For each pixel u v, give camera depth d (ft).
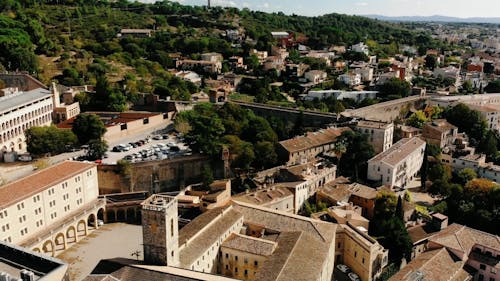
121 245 577.84
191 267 440.45
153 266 406.41
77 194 611.88
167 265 415.03
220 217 517.14
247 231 533.14
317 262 445.78
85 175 625.41
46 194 559.38
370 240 514.27
